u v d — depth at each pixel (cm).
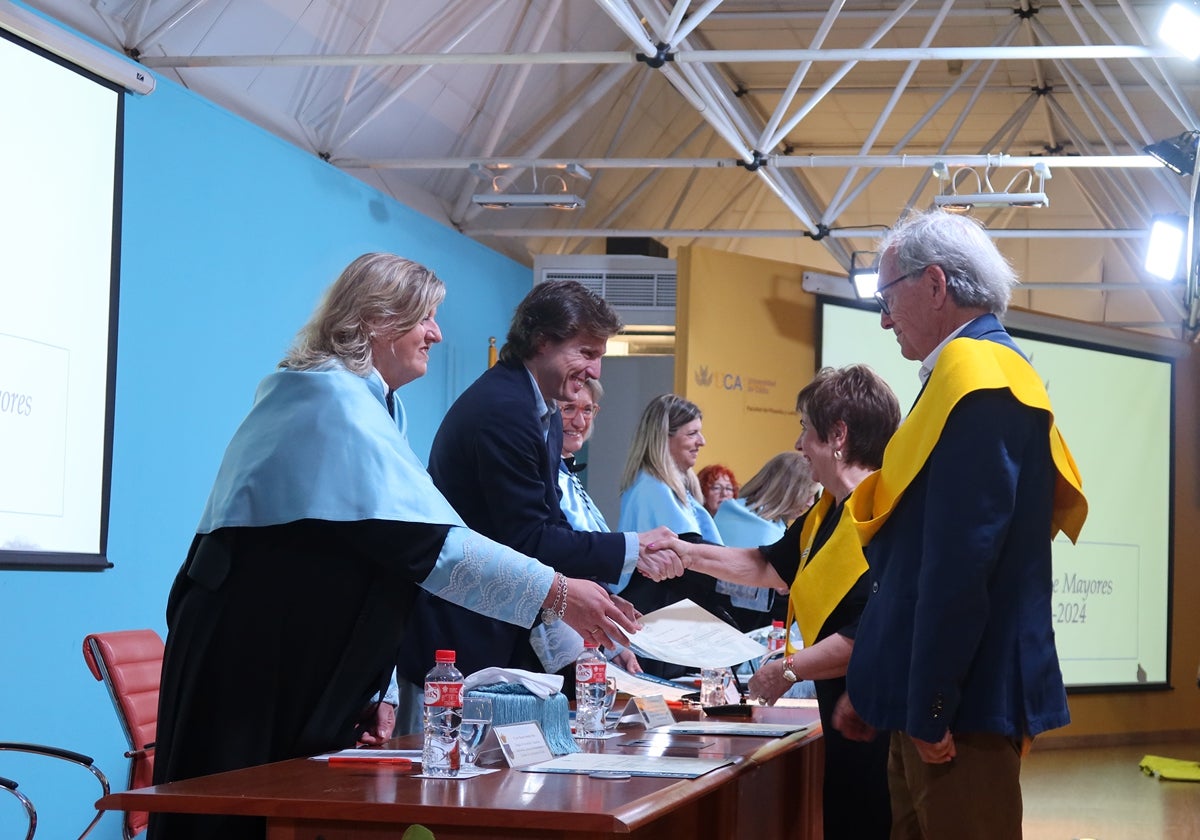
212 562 205
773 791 282
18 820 498
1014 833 199
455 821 153
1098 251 1134
